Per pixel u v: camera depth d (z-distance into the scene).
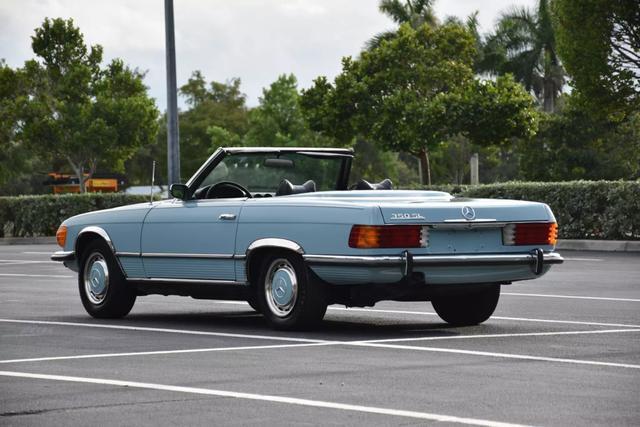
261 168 14.51
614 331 13.26
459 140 102.38
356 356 11.10
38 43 63.84
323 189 14.83
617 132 69.50
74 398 8.84
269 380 9.62
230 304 17.84
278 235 13.11
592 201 35.38
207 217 13.97
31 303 18.16
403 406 8.38
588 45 41.62
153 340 12.62
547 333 13.07
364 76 55.59
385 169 117.19
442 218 12.59
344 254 12.50
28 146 63.84
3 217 49.66
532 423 7.72
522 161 72.06
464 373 9.95
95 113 64.12
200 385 9.39
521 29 80.12
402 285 12.56
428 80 55.62
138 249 14.81
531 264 13.12
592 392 8.95
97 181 70.56
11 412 8.29
